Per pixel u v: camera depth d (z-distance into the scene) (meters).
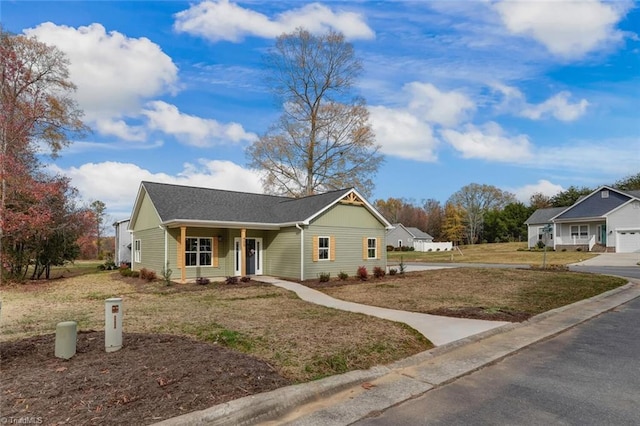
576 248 35.03
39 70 20.91
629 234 31.33
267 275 19.20
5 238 17.12
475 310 8.82
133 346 5.39
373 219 20.45
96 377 4.04
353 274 19.23
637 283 13.98
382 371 4.84
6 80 19.69
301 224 17.22
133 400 3.53
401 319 7.91
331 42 29.67
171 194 18.89
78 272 23.61
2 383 3.88
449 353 5.66
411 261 33.34
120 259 28.86
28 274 21.20
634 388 4.24
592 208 34.66
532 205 62.75
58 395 3.60
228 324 7.34
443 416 3.60
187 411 3.38
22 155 19.53
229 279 15.49
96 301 11.37
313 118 30.95
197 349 5.19
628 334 6.79
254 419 3.50
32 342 5.58
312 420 3.54
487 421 3.48
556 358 5.42
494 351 5.73
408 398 4.06
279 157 30.39
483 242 63.41
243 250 17.38
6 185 17.06
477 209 65.06
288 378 4.49
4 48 19.36
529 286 13.05
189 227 17.62
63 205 19.50
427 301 10.48
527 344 6.12
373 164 30.47
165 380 3.97
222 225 16.73
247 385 4.06
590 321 7.89
